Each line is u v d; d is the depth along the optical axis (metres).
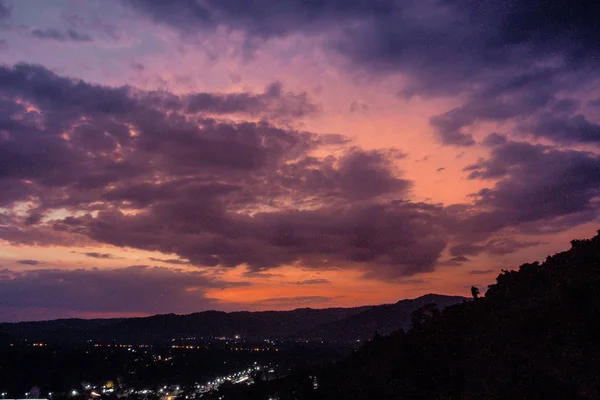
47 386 122.31
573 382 29.08
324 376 50.22
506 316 40.69
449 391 36.03
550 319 35.72
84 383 130.75
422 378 39.66
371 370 45.31
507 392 30.42
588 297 36.22
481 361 37.12
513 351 35.00
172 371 156.12
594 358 30.66
